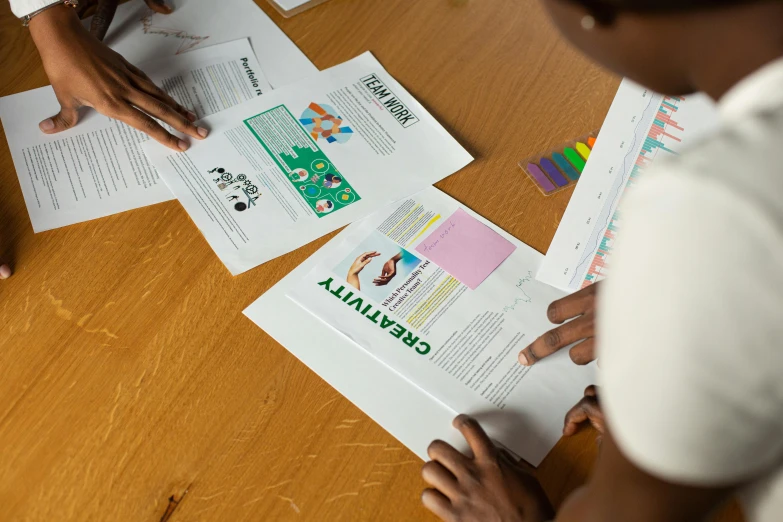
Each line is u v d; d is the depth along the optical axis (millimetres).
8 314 733
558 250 753
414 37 964
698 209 303
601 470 419
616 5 323
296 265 753
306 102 900
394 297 722
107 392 675
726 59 333
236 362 686
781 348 300
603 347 356
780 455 363
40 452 644
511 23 969
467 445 627
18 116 915
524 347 685
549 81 904
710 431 327
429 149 844
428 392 658
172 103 892
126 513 607
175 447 639
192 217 796
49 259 773
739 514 586
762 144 306
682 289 306
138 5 1020
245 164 842
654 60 353
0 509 615
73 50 843
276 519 600
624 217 346
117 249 777
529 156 834
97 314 729
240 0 1023
